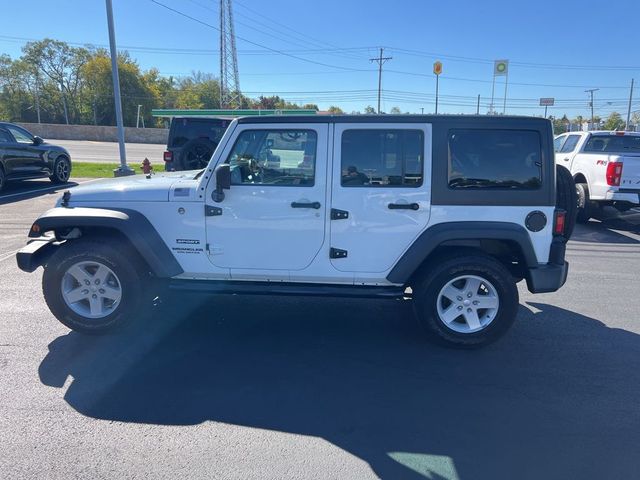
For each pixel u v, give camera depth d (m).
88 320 4.46
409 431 3.20
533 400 3.61
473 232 4.25
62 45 81.88
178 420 3.28
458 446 3.05
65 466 2.80
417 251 4.31
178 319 5.03
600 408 3.51
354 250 4.39
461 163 4.29
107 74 79.56
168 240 4.48
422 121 4.26
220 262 4.49
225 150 4.37
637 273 7.11
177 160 12.45
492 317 4.38
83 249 4.35
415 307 4.46
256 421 3.29
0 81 80.69
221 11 52.97
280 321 5.04
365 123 4.27
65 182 15.31
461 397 3.63
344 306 5.50
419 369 4.06
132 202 4.43
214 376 3.88
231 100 54.88
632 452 3.02
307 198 4.34
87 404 3.44
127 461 2.86
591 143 11.27
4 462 2.82
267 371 3.98
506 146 4.27
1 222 9.41
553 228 4.36
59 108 84.62
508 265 4.82
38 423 3.21
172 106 91.88
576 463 2.91
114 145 42.97
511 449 3.03
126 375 3.87
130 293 4.43
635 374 4.02
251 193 4.36
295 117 4.30
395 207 4.29
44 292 4.44
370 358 4.25
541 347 4.54
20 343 4.40
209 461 2.88
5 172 12.71
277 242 4.42
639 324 5.13
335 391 3.69
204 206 4.39
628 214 12.35
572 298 5.97
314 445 3.04
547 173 4.28
